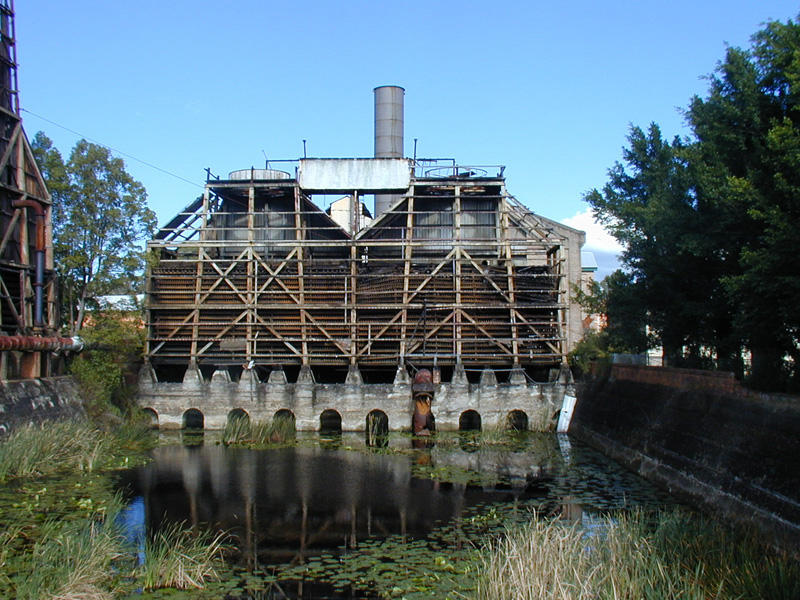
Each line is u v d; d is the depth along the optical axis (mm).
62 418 27766
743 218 22578
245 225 43500
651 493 21000
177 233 41188
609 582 11938
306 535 17312
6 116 29078
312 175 43062
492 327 39219
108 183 37656
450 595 13242
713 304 27141
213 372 40938
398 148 50688
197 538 16688
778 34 22203
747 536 14312
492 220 42281
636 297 31062
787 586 11703
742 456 17109
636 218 31859
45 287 30953
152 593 13281
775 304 19938
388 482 23375
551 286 40031
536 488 22094
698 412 20453
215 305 38875
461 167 42156
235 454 29016
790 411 15625
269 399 36875
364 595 13305
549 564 12492
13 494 20469
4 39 29203
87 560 13758
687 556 13570
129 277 37969
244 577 14258
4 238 27969
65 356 31875
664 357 31984
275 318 39500
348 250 41875
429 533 17438
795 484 14523
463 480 23562
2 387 24922
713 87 26141
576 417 34719
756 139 22734
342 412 36500
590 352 38594
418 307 38312
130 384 37781
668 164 34438
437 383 36656
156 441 32312
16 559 14539
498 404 36469
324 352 39125
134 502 20516
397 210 42500
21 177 29500
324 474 24750
